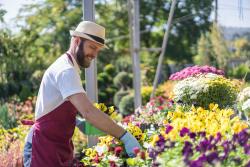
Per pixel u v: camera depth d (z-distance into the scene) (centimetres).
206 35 1728
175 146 274
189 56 2064
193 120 341
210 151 257
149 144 313
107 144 349
